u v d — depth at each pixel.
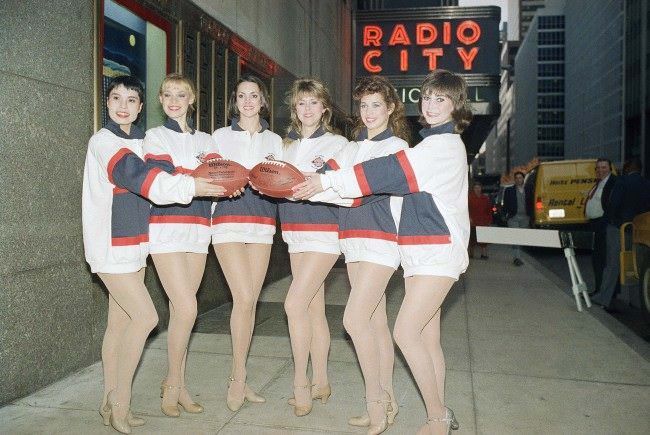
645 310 6.61
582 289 7.43
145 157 3.49
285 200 3.81
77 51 4.52
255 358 5.05
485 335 6.01
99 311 4.82
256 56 8.56
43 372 4.18
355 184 3.03
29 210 4.01
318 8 12.91
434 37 16.88
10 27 3.83
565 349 5.46
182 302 3.59
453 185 3.01
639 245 6.82
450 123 3.08
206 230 3.74
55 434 3.41
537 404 4.04
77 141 4.51
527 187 18.08
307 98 3.87
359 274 3.39
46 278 4.19
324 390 3.99
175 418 3.68
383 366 3.66
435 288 3.00
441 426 3.05
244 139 4.00
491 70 16.75
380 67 17.11
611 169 7.98
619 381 4.53
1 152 3.76
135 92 3.46
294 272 3.87
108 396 3.52
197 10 6.70
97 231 3.33
